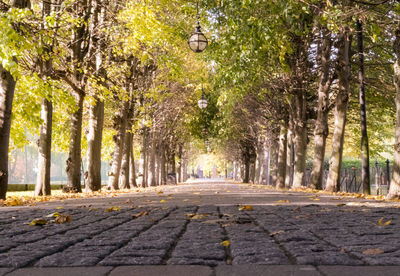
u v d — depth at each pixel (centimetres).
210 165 11938
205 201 1127
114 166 2538
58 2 1605
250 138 4719
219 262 306
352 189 2598
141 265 298
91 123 2064
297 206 877
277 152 3791
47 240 415
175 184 5019
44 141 1612
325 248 356
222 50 1717
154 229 503
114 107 2878
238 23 1391
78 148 1858
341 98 1858
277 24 1388
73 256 329
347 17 1221
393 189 1225
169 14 2064
